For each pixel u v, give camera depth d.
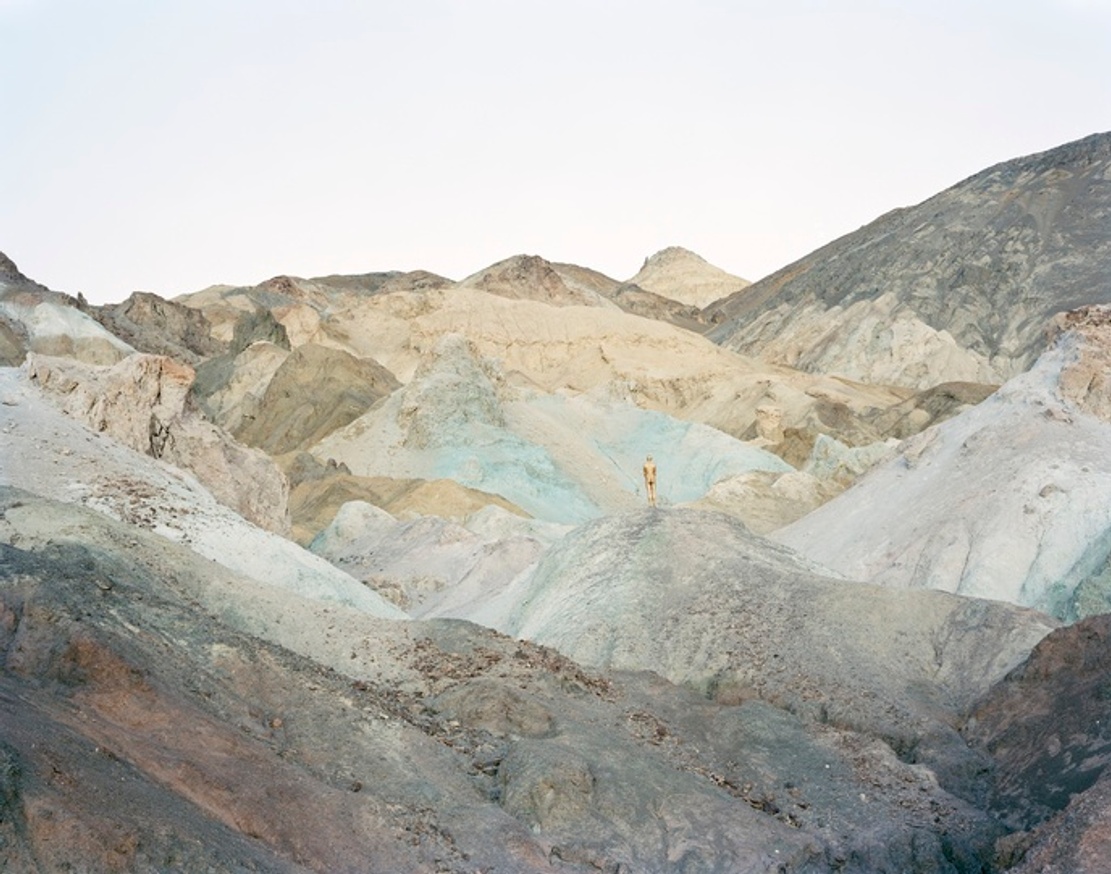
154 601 41.50
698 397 197.25
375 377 168.75
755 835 40.62
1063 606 69.19
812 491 112.94
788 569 61.69
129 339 178.00
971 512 78.00
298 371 166.00
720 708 50.25
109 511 59.34
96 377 74.00
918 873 41.75
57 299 149.62
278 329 192.88
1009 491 77.75
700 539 63.12
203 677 38.72
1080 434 81.88
